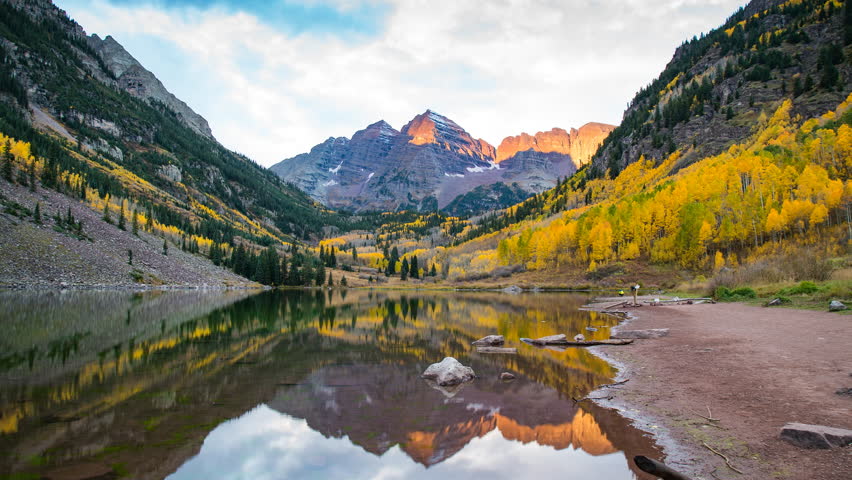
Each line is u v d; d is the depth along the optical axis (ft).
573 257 406.82
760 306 106.63
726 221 274.16
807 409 30.27
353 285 526.98
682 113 622.13
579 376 48.42
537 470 23.34
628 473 22.89
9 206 254.88
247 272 446.60
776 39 623.36
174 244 420.77
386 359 60.34
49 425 29.48
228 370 50.78
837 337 55.88
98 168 643.04
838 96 440.86
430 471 23.06
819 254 192.75
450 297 283.18
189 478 21.22
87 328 86.99
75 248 257.96
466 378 46.85
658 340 70.64
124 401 36.09
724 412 31.99
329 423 31.71
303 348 69.87
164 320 107.34
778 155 326.44
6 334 75.46
